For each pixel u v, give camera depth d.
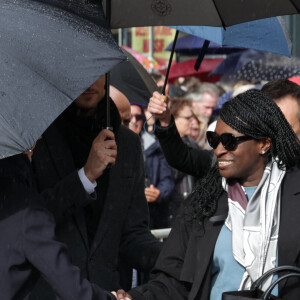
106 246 4.96
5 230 3.73
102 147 4.59
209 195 4.03
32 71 3.58
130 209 5.27
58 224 4.74
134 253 5.18
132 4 5.03
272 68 11.84
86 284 3.83
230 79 12.38
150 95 6.86
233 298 3.61
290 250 3.79
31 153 4.52
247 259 3.81
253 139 3.92
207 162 5.30
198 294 3.97
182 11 4.93
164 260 4.14
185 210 4.12
